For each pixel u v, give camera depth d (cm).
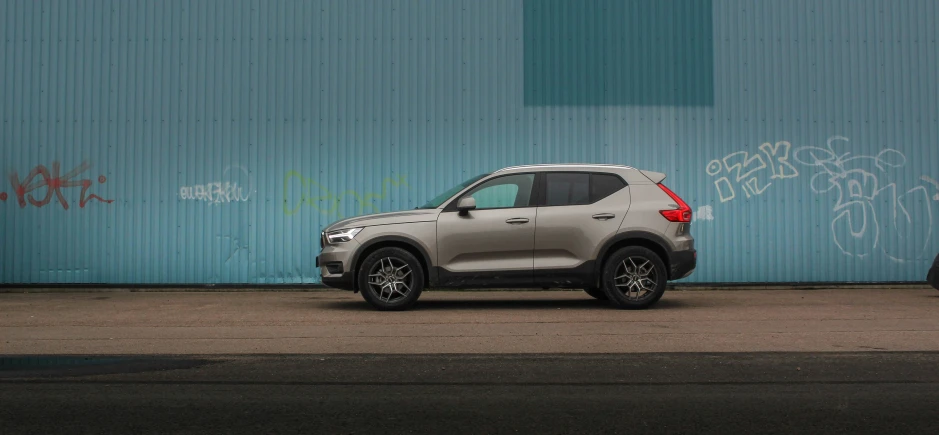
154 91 1444
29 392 594
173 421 517
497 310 1067
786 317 990
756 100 1452
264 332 876
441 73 1452
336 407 551
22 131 1440
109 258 1430
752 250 1438
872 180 1452
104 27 1448
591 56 1453
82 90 1442
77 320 987
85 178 1435
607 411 540
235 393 591
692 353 741
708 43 1454
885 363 695
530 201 1064
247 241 1434
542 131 1448
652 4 1457
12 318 1010
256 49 1449
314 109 1444
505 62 1452
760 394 586
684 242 1066
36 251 1429
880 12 1453
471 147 1446
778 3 1459
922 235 1451
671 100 1450
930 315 1013
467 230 1046
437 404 558
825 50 1458
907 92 1459
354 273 1054
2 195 1435
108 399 573
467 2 1455
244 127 1442
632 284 1057
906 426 505
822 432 493
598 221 1053
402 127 1447
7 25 1447
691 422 514
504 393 590
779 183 1447
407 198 1442
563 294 1334
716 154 1446
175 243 1432
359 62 1450
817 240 1442
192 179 1438
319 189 1440
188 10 1450
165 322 963
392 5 1453
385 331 878
